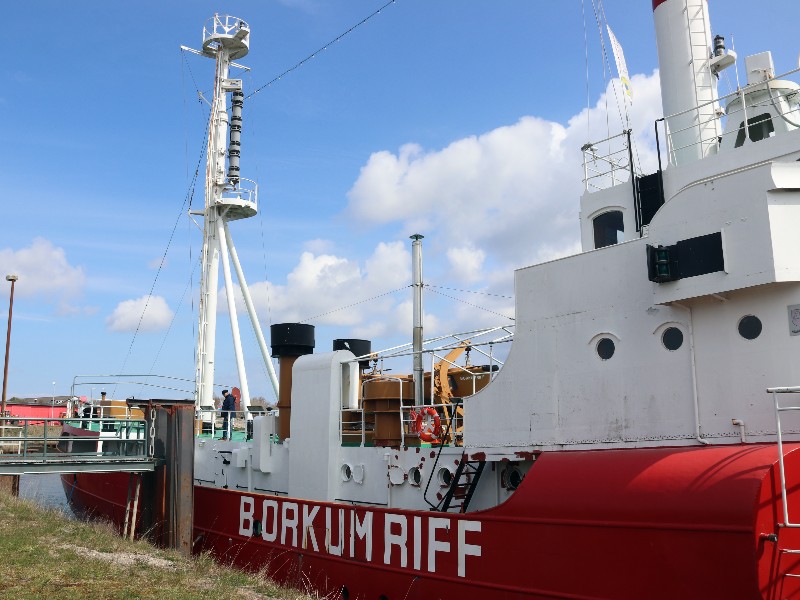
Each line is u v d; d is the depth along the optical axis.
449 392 16.31
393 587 12.66
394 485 14.52
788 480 8.59
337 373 16.33
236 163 25.64
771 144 12.02
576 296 11.95
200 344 24.91
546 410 12.05
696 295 10.12
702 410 10.25
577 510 10.09
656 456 9.87
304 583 14.59
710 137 14.63
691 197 10.41
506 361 12.75
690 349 10.47
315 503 14.71
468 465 13.18
